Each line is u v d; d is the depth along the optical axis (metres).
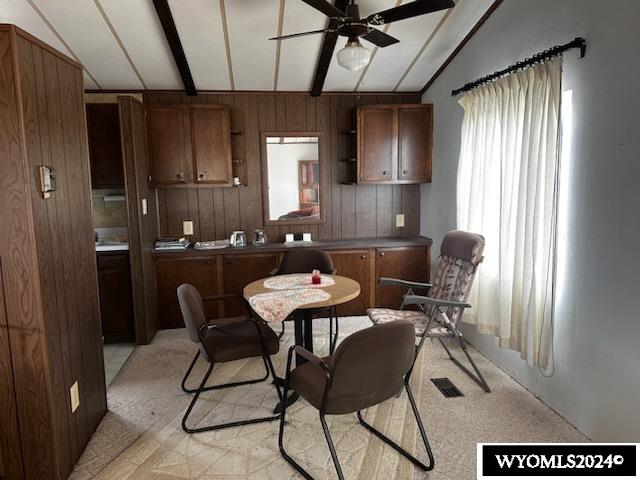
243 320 2.79
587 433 2.48
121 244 4.24
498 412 2.76
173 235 4.62
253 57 3.86
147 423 2.70
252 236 4.72
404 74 4.35
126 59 3.79
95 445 2.49
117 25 3.30
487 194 3.27
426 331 2.88
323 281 3.28
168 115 4.23
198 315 2.57
